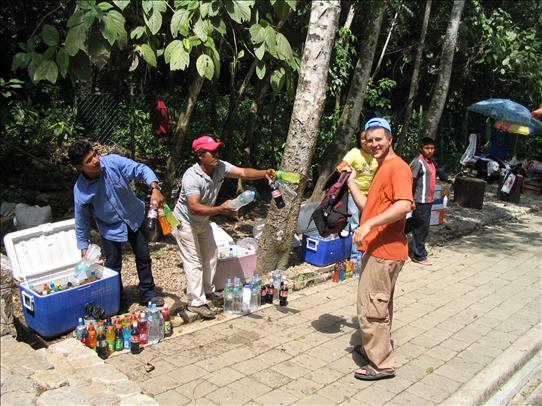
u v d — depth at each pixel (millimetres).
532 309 5340
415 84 10633
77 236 4277
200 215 4074
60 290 4137
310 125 5312
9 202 6828
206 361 3848
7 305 3480
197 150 4117
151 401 2889
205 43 4852
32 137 8359
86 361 3287
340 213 4238
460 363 4066
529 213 10766
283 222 5488
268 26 5121
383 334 3670
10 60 9523
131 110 8078
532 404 3857
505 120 12445
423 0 13195
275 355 4004
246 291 4754
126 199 4293
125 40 4508
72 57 4555
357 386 3631
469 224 8891
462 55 13859
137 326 3939
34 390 2797
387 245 3549
